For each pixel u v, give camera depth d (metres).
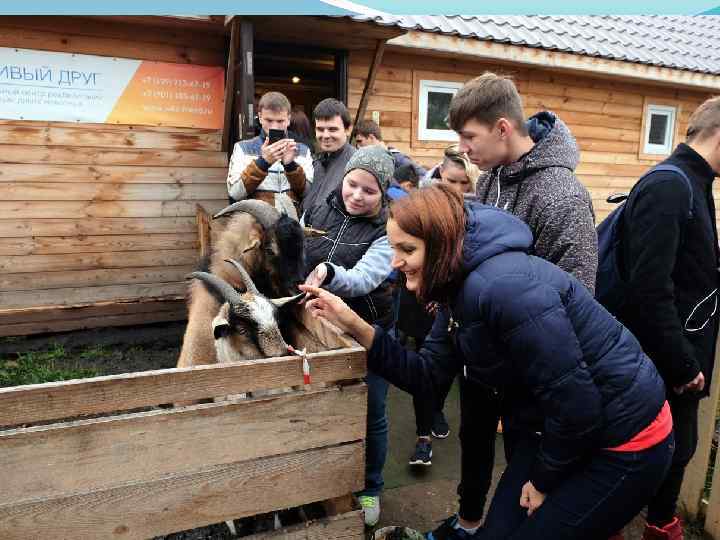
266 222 2.95
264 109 3.91
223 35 5.26
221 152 5.54
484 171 2.56
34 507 1.50
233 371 1.66
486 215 1.69
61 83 4.83
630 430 1.62
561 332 1.52
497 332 1.60
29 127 4.82
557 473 1.66
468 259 1.61
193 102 5.31
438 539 2.53
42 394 1.46
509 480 1.94
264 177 3.59
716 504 2.76
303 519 2.15
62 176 5.01
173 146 5.34
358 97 5.73
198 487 1.68
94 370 4.72
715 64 7.53
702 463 2.87
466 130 2.12
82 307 5.18
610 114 7.38
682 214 2.14
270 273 2.97
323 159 3.77
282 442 1.77
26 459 1.47
